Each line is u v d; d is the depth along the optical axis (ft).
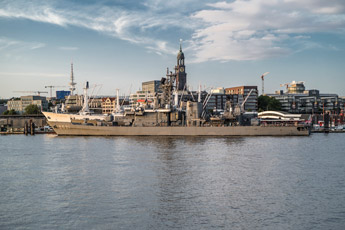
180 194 168.35
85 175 207.10
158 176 202.69
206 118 455.63
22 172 218.59
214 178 198.80
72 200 160.04
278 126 429.79
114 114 502.38
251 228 128.98
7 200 160.97
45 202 157.69
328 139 418.31
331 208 149.79
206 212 144.56
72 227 130.00
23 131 594.65
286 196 166.09
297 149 314.76
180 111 447.83
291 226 130.82
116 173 211.00
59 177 203.21
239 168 226.17
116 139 396.57
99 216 140.36
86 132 447.42
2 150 324.39
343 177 204.44
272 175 207.92
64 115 458.09
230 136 422.82
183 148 313.53
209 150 301.02
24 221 135.85
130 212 144.66
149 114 441.27
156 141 369.91
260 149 310.45
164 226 130.72
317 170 222.89
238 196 165.68
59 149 320.91
